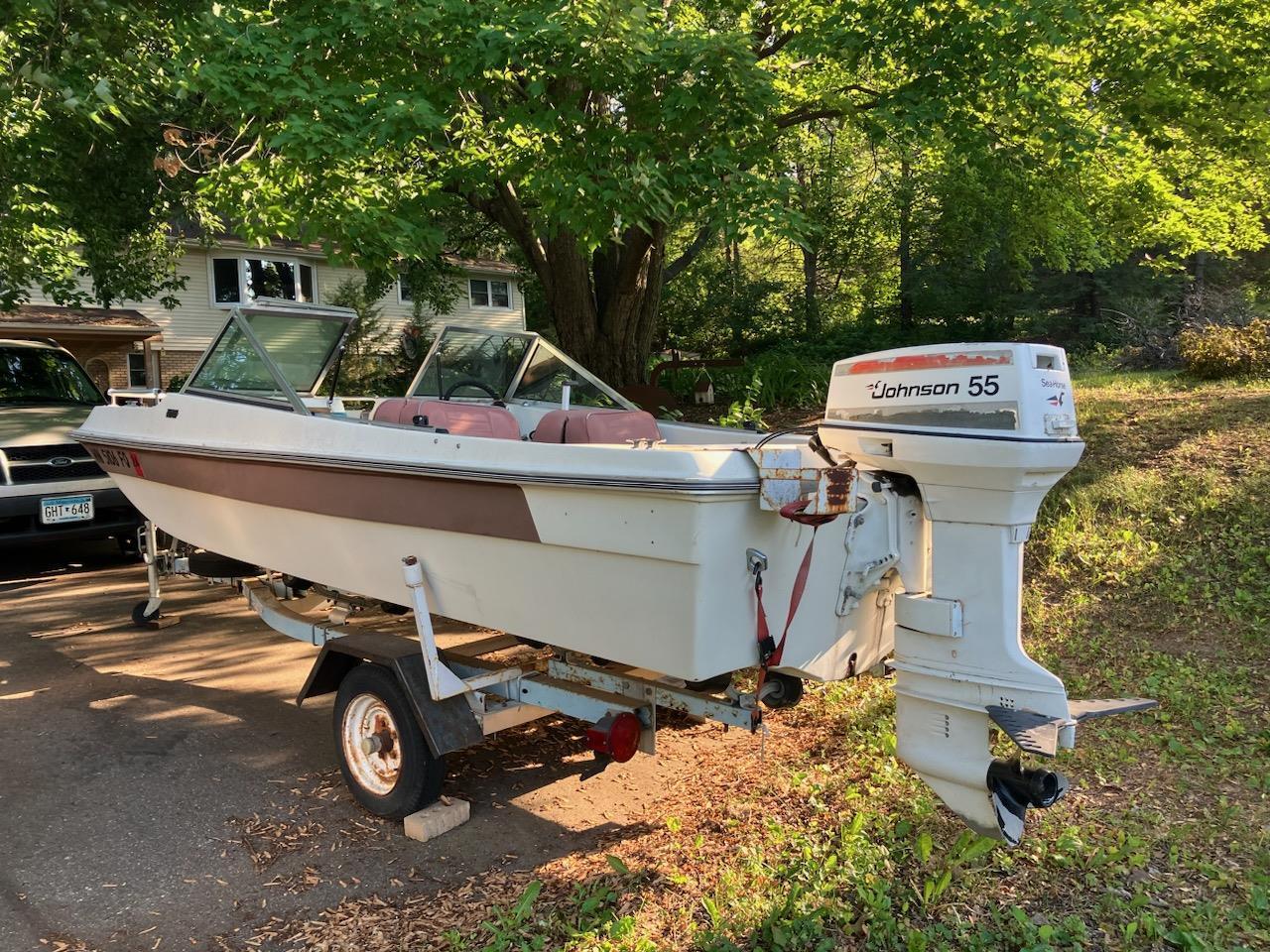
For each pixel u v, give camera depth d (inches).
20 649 235.8
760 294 1047.6
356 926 116.3
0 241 367.2
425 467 138.7
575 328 513.7
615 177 264.4
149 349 749.9
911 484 124.9
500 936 110.4
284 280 858.8
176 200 438.9
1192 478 257.1
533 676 146.6
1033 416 106.7
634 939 110.5
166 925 117.2
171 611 271.9
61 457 295.7
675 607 112.3
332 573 170.9
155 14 278.1
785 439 169.6
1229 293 621.0
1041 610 211.0
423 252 290.7
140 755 171.3
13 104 290.2
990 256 900.6
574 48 249.4
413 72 263.3
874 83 415.5
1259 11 350.9
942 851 125.8
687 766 162.7
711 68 264.1
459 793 154.9
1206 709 163.3
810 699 185.0
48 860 133.4
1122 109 366.3
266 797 153.9
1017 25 306.3
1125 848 122.8
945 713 116.0
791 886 119.0
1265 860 118.5
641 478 110.0
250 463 176.2
